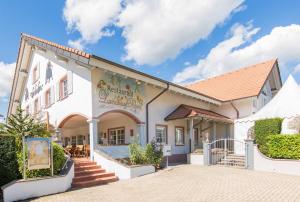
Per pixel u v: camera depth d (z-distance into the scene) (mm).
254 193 8492
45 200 8242
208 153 16297
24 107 24516
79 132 21969
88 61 12227
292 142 13016
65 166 10469
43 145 9336
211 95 24266
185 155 19047
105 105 13883
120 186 10281
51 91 17609
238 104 21984
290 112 14789
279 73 25188
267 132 14734
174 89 17453
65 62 15820
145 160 13547
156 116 17219
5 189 8086
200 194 8523
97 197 8539
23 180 8531
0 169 8852
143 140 15867
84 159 13625
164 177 11906
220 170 13914
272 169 13375
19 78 23969
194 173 12875
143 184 10523
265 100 23812
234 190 8984
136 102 15820
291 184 9930
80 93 14117
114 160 12266
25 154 9156
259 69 24703
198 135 20969
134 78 14688
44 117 18312
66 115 15336
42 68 19531
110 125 18578
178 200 7871
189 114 17094
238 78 25219
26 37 19406
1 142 9023
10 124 9773
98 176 11414
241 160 15938
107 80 14164
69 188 10000
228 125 22000
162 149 14828
